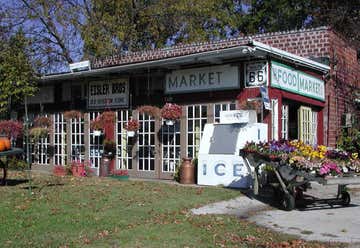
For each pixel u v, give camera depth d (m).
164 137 15.38
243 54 12.70
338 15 29.38
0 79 11.77
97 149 17.20
